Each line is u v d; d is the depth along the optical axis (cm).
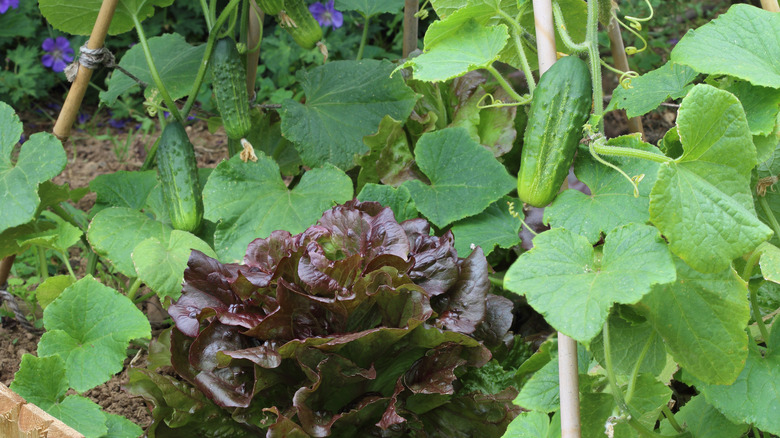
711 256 136
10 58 332
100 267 206
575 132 144
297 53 330
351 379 154
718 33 148
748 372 147
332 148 191
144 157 296
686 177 137
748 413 145
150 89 194
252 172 187
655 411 151
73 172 281
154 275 173
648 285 133
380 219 162
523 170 147
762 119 146
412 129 196
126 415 185
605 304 133
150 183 201
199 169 206
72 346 167
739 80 149
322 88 197
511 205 153
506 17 153
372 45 360
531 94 152
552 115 144
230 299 160
